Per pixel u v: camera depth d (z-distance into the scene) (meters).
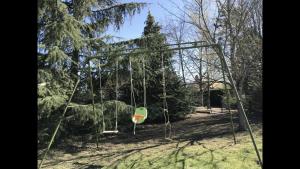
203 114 17.66
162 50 8.59
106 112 11.98
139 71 12.61
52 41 11.06
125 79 13.02
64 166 9.42
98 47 12.70
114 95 13.28
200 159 8.25
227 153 8.52
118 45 13.09
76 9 12.54
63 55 10.96
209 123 14.20
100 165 9.12
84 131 12.55
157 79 15.72
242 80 12.07
